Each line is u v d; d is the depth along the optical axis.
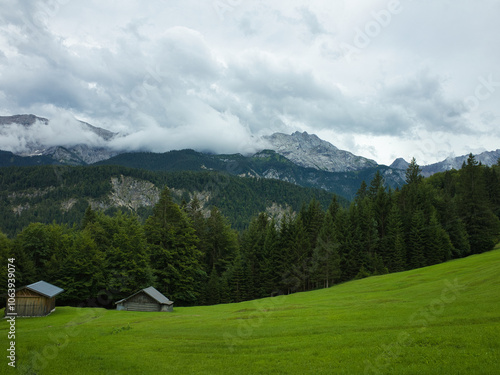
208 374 22.03
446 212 99.44
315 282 92.56
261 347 27.62
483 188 101.56
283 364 23.12
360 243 97.38
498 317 27.39
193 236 87.25
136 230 81.50
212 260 101.44
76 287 71.25
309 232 107.94
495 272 46.22
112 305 73.94
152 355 26.64
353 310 40.75
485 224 97.25
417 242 92.44
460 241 93.94
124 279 73.69
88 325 42.50
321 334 29.92
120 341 31.62
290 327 34.00
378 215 110.69
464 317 28.91
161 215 87.00
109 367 23.75
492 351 20.86
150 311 62.09
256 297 94.62
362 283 73.94
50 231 87.19
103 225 95.62
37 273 77.94
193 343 30.33
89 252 73.25
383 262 95.31
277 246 100.81
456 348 22.25
